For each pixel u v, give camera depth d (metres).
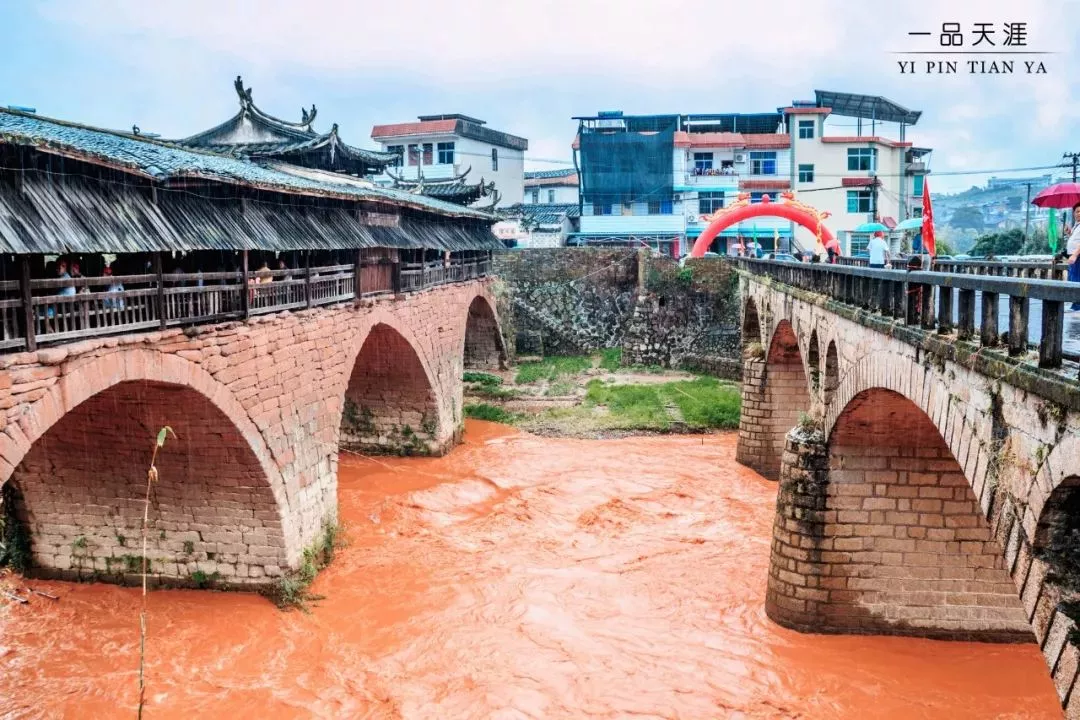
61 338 13.69
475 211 42.12
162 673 17.94
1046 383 9.20
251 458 19.61
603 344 53.94
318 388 22.89
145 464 20.02
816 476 19.17
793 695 17.19
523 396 43.53
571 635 19.73
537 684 17.69
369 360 32.81
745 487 31.05
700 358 48.25
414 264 32.03
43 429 13.24
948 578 18.92
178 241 16.06
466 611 20.92
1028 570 9.97
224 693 17.33
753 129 64.12
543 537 26.22
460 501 29.94
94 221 14.19
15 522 21.12
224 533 20.73
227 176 17.20
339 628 20.03
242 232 18.77
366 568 23.38
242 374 18.94
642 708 16.84
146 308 15.94
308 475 22.28
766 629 19.78
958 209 109.50
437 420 34.56
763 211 48.69
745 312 39.69
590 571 23.47
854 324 17.31
